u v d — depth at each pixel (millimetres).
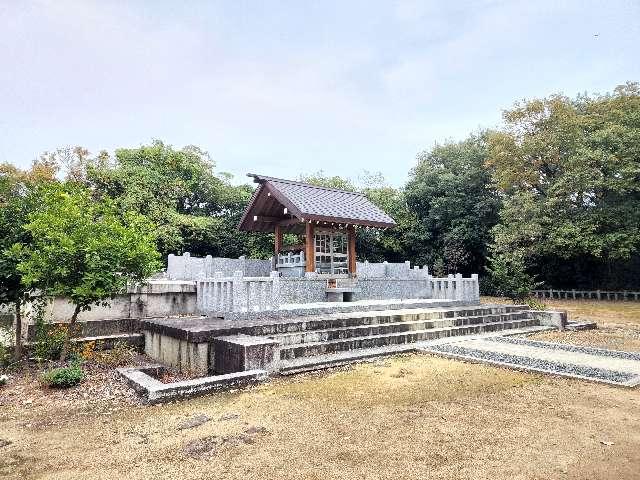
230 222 29391
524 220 25891
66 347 8523
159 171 26953
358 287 15398
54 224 7910
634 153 23016
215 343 8383
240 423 5418
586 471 4109
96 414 5844
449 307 14875
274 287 11547
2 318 9070
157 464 4289
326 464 4262
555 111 25438
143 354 10219
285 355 8688
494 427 5266
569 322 15820
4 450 4680
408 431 5133
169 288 12602
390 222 17344
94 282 8023
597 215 23875
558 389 6926
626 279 28875
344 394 6656
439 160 35125
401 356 9664
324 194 18016
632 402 6238
